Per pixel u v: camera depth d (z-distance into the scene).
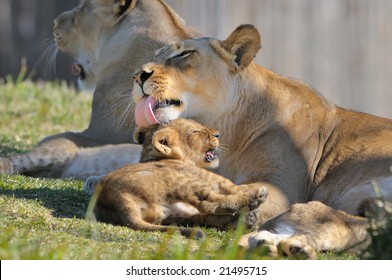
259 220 10.37
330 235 9.26
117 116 13.48
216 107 11.29
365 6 28.62
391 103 28.97
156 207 9.78
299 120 11.44
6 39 33.16
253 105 11.44
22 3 33.00
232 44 11.36
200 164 10.70
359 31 28.62
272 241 8.95
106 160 12.82
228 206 9.73
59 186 11.36
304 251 8.84
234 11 26.77
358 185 10.87
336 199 11.02
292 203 10.89
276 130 11.31
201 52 11.20
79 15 14.50
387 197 10.41
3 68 32.88
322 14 28.14
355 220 9.45
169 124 10.70
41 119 17.52
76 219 9.83
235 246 8.45
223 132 11.41
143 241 9.16
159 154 10.50
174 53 11.11
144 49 13.62
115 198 9.77
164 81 10.90
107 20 14.17
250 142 11.33
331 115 11.60
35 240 8.63
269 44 27.52
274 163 11.07
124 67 13.68
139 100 11.07
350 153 11.18
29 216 9.76
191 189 9.76
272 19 27.47
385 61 28.89
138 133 10.88
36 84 20.95
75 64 14.90
